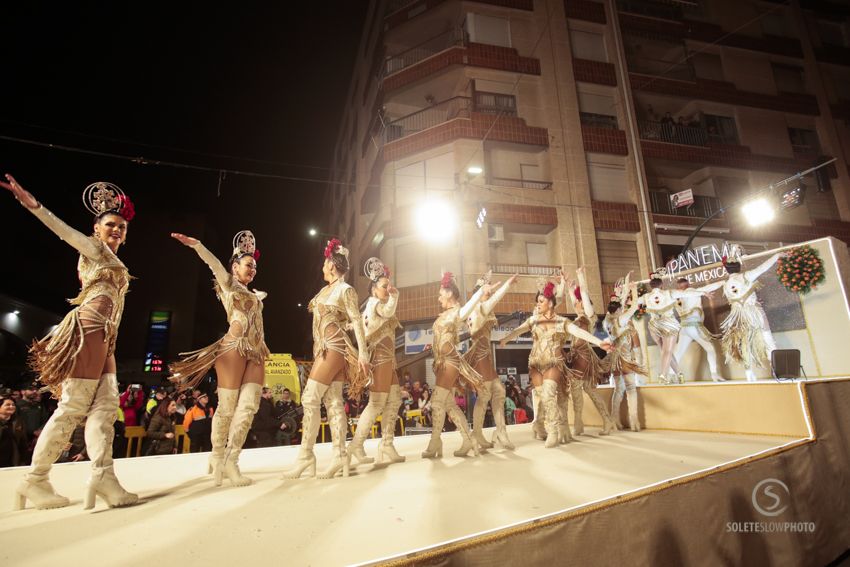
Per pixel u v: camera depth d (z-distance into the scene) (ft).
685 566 9.61
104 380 9.98
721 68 78.84
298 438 29.91
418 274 62.08
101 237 10.62
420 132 64.80
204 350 11.82
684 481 10.48
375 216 71.15
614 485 10.17
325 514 8.34
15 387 46.11
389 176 66.95
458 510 8.42
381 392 14.75
